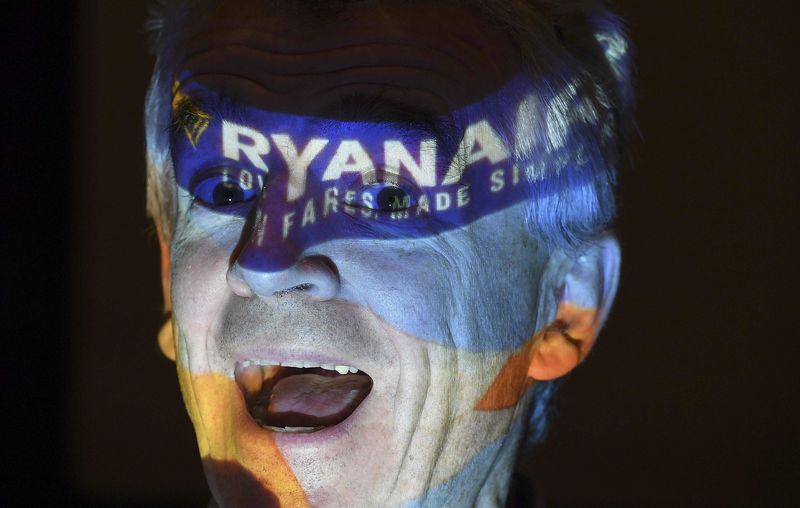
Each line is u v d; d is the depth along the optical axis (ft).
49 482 9.32
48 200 9.20
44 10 8.99
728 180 9.24
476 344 4.40
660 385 9.41
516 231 4.49
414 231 4.27
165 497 9.37
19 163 9.12
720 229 9.28
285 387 4.69
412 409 4.31
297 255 4.14
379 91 4.19
